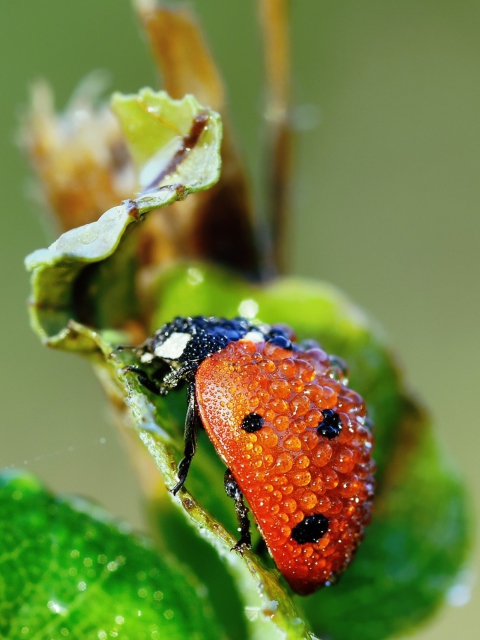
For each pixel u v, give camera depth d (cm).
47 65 10
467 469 9
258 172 10
